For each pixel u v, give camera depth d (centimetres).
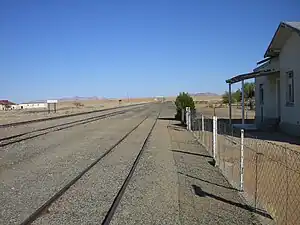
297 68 2102
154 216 765
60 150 1736
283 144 1770
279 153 1441
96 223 727
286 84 2305
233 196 894
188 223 719
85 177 1137
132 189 984
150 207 825
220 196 898
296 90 2119
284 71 2322
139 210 805
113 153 1636
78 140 2148
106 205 845
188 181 1065
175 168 1265
